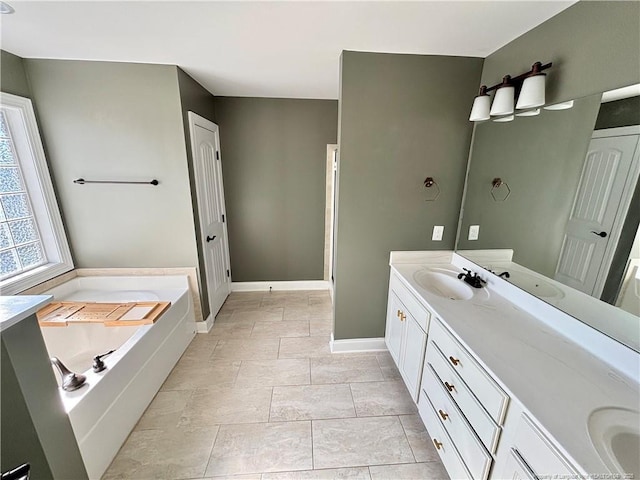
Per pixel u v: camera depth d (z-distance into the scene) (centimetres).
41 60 195
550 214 133
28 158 203
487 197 178
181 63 199
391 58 175
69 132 210
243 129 302
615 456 71
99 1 122
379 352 236
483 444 104
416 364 166
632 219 98
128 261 242
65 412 114
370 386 199
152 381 187
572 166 122
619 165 103
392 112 184
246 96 292
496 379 96
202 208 253
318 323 282
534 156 143
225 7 126
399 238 210
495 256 170
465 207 201
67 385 133
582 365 103
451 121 189
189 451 152
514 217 155
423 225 209
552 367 101
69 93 203
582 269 116
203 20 138
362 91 179
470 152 194
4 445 91
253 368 216
